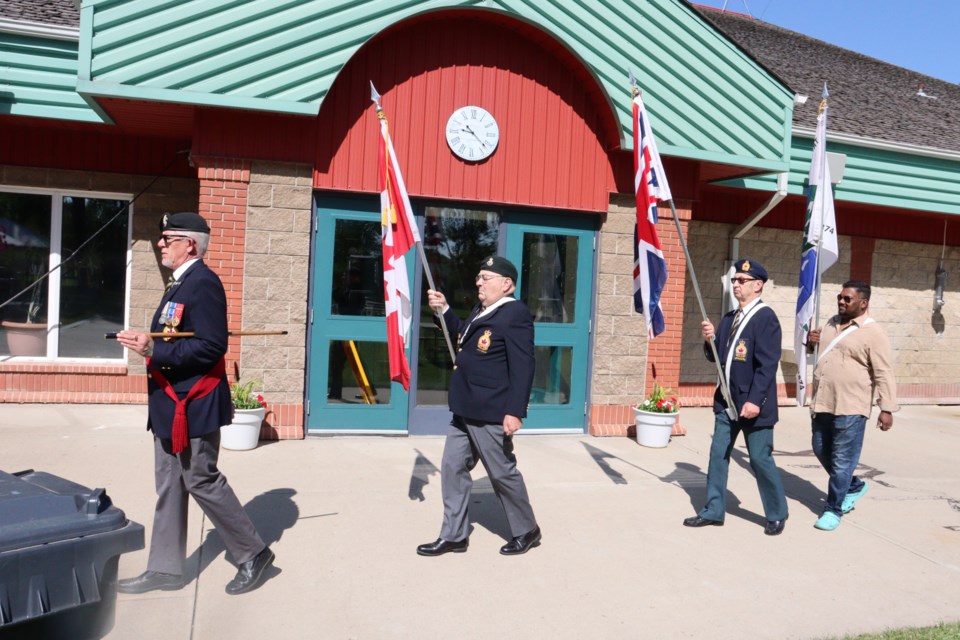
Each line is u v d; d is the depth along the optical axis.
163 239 4.20
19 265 8.81
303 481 6.34
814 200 7.16
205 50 6.80
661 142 8.18
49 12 8.15
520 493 5.01
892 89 15.03
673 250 8.72
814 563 5.20
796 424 10.30
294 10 7.00
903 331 12.91
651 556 5.16
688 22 8.12
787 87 8.47
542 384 8.57
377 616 4.11
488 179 7.98
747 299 5.73
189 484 4.16
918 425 10.91
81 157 8.77
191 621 3.95
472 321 4.94
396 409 8.06
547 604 4.36
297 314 7.55
